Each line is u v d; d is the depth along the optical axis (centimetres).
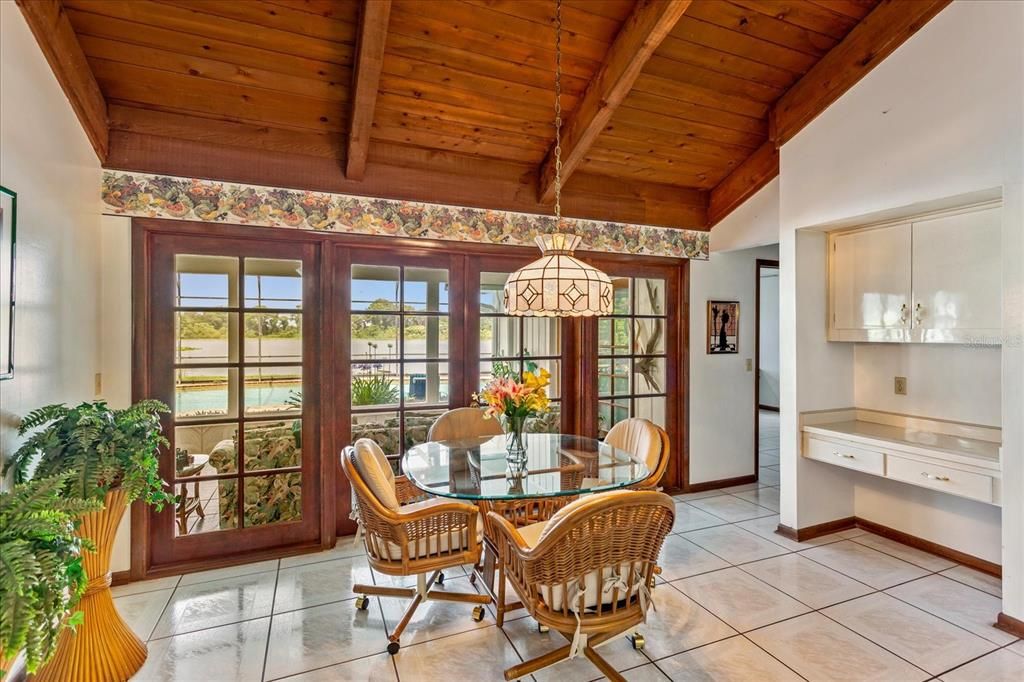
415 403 350
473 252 360
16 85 177
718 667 205
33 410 188
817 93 315
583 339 399
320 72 271
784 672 202
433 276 354
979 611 245
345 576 284
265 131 303
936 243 288
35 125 192
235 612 246
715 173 411
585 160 374
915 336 298
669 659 210
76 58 229
